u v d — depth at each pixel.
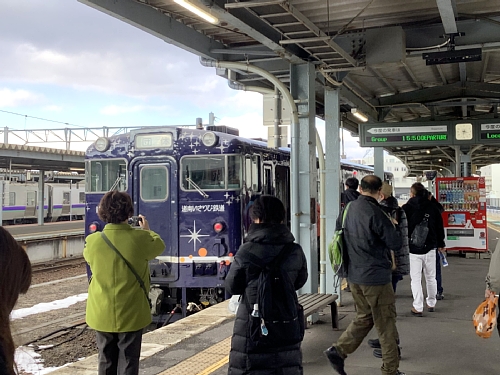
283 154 11.73
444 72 10.99
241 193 9.06
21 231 25.45
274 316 3.32
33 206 36.81
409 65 10.04
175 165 9.18
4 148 23.17
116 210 4.02
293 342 3.38
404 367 5.31
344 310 7.87
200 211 9.04
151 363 5.36
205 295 8.98
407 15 6.76
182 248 9.08
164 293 9.27
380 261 4.80
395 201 7.27
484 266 12.06
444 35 6.76
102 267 3.94
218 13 5.20
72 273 16.69
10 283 1.54
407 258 6.48
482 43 6.91
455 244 13.58
